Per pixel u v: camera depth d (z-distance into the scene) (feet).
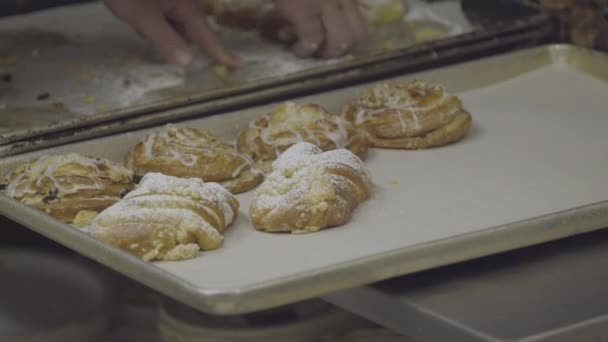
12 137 4.28
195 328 4.24
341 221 3.71
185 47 5.17
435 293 3.36
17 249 5.05
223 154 4.12
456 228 3.71
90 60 5.29
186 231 3.52
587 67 5.10
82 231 3.53
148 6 5.24
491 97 4.94
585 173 4.17
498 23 5.47
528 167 4.23
